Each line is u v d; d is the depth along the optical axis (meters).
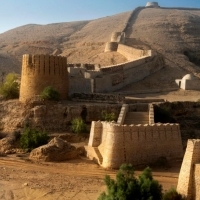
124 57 76.06
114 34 87.12
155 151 30.98
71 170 29.70
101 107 40.94
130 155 30.16
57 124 40.69
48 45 117.25
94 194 23.88
